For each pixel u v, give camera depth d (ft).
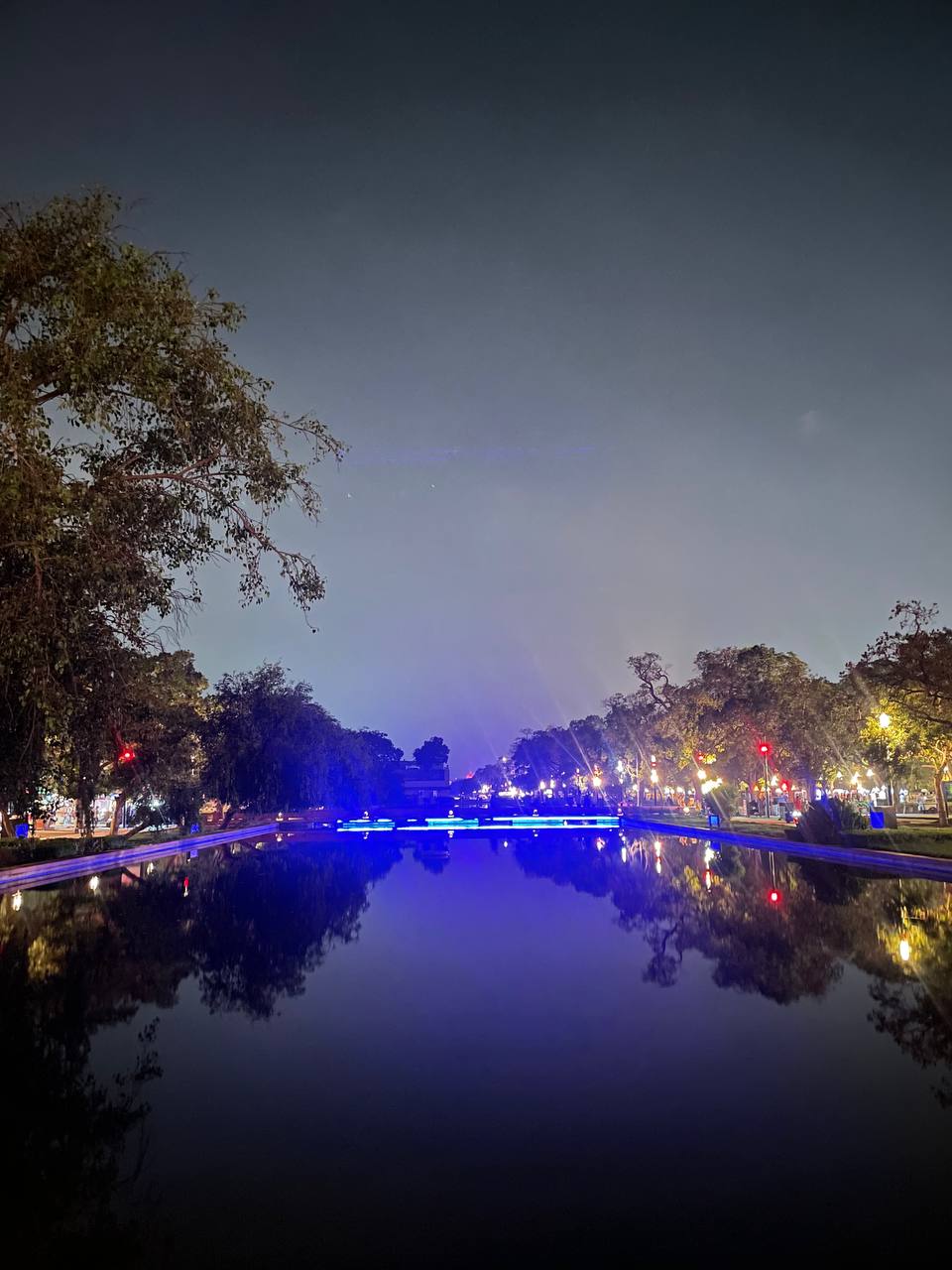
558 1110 19.17
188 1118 19.08
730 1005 28.35
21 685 54.80
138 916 55.52
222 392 44.75
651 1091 20.27
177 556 50.85
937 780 130.82
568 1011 27.94
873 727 141.90
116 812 150.00
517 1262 12.91
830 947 38.78
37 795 99.04
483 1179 15.80
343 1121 18.76
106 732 67.92
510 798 602.85
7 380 37.76
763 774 167.53
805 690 153.07
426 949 40.75
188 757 138.62
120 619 51.21
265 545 49.49
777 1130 17.79
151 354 40.96
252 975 35.17
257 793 170.91
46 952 41.81
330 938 44.86
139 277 40.63
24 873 85.92
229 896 67.46
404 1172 16.16
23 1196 15.39
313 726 182.29
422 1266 12.83
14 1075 22.29
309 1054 23.84
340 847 139.44
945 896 57.41
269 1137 17.94
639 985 31.63
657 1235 13.65
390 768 456.45
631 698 295.28
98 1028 26.99
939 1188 15.12
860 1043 23.82
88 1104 20.03
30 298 40.22
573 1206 14.66
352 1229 14.01
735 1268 12.64
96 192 41.70
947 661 94.58
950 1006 27.71
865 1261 12.80
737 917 48.75
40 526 38.96
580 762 431.43
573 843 131.85
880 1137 17.33
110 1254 13.26
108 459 47.44
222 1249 13.42
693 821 190.80
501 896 62.49
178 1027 26.96
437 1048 24.12
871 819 119.14
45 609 43.80
